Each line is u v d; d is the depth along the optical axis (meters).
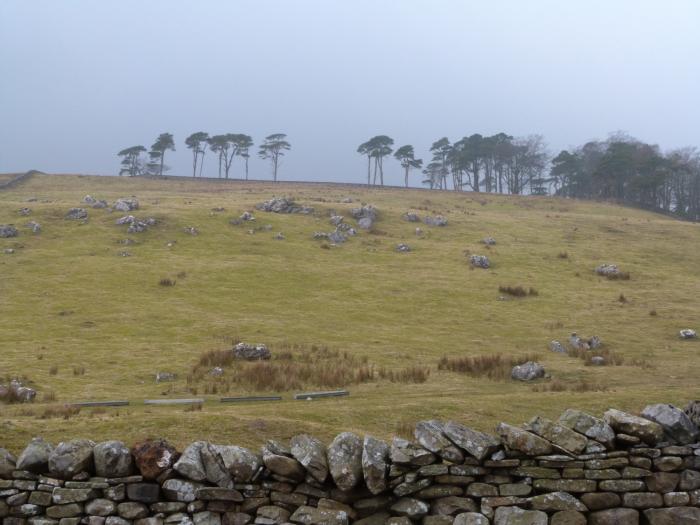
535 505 8.71
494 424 18.42
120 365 29.84
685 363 33.00
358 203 88.81
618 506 8.76
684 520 8.59
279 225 68.56
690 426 9.04
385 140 168.75
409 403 20.70
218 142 170.00
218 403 22.58
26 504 8.83
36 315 39.69
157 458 8.88
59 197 94.56
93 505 8.76
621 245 72.06
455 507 8.75
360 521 8.74
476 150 164.75
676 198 152.50
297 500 8.80
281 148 173.62
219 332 37.41
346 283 50.62
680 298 50.34
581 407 20.47
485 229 76.25
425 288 50.25
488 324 42.09
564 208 113.19
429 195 121.00
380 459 8.80
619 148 146.50
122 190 116.88
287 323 40.19
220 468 8.85
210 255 56.72
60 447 8.98
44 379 27.00
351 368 29.33
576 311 45.97
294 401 22.78
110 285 46.81
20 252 54.75
